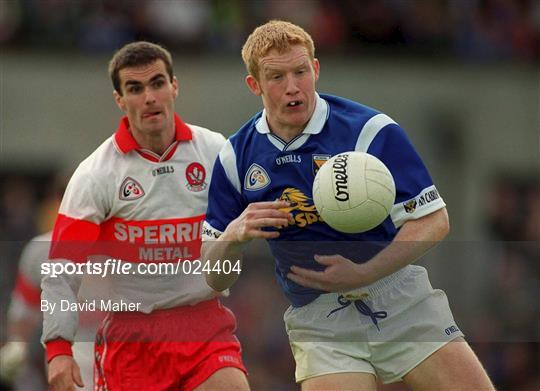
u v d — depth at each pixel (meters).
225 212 20.92
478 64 53.38
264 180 20.42
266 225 19.22
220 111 51.25
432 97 52.78
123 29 51.56
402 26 53.31
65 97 50.94
